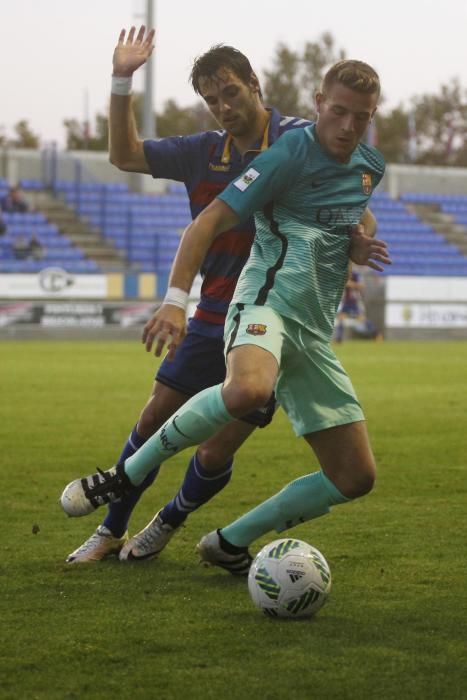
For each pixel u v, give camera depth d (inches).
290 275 326.0
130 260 2390.5
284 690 250.2
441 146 4557.1
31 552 404.5
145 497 535.2
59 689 250.7
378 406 976.9
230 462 378.3
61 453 684.7
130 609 321.1
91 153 2723.9
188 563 386.9
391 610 320.5
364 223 362.3
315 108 335.0
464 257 2785.4
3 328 2078.0
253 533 354.3
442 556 398.0
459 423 853.2
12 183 2618.1
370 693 248.7
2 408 933.2
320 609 317.7
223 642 287.3
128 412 909.8
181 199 2667.3
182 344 384.2
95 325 2144.4
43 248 2359.7
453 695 247.8
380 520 470.3
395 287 2340.1
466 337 2407.7
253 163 325.4
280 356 317.4
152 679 257.6
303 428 333.4
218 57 359.3
